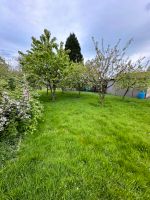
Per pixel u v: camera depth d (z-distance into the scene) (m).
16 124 4.21
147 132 4.97
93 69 9.70
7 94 5.13
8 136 3.88
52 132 4.46
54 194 2.17
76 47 27.39
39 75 11.29
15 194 2.14
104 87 9.63
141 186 2.50
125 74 10.27
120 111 7.96
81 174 2.61
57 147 3.54
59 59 10.93
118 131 4.74
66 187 2.31
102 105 9.19
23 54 11.98
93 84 10.46
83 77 11.26
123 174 2.74
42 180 2.41
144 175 2.79
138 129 5.13
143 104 10.88
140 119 6.59
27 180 2.40
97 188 2.35
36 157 3.06
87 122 5.51
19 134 4.20
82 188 2.32
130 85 12.12
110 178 2.60
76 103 9.68
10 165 2.79
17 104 4.41
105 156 3.28
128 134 4.57
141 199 2.25
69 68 11.69
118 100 12.20
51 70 11.05
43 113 6.83
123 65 9.65
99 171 2.74
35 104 6.53
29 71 11.12
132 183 2.54
